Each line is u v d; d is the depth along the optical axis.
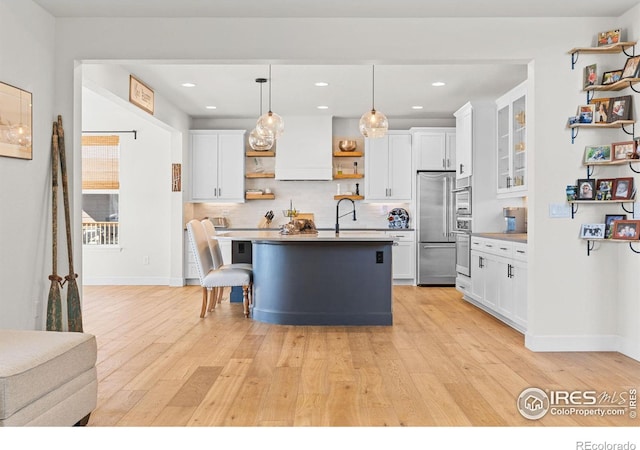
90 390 2.64
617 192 4.08
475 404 3.01
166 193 8.38
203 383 3.39
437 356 4.09
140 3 4.04
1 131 3.54
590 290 4.29
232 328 5.12
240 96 7.14
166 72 5.88
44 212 4.17
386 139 8.44
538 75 4.29
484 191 6.86
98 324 5.30
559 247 4.29
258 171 8.71
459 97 7.10
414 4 4.04
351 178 8.62
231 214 8.73
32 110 3.96
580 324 4.29
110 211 8.48
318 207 8.73
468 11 4.18
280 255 5.34
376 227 8.70
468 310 6.17
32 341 2.48
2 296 3.62
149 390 3.26
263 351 4.23
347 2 4.00
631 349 4.06
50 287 4.16
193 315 5.80
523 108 5.79
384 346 4.41
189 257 8.34
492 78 6.11
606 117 4.18
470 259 6.57
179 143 8.14
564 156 4.29
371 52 4.34
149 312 5.98
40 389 2.22
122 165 8.41
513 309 5.03
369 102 7.48
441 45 4.33
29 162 3.94
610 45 4.13
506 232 6.62
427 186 8.23
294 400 3.07
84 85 4.94
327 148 8.41
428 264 8.22
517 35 4.30
